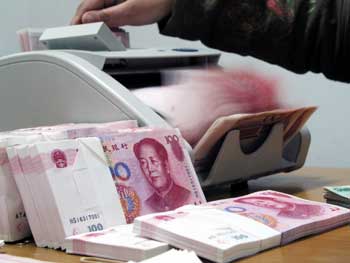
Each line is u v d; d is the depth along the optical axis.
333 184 0.90
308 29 0.66
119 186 0.60
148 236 0.53
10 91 0.78
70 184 0.57
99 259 0.51
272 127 0.83
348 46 0.65
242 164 0.80
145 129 0.65
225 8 0.68
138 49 0.90
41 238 0.57
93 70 0.72
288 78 1.07
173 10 0.72
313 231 0.58
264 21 0.67
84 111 0.72
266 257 0.50
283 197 0.67
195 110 0.75
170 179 0.64
